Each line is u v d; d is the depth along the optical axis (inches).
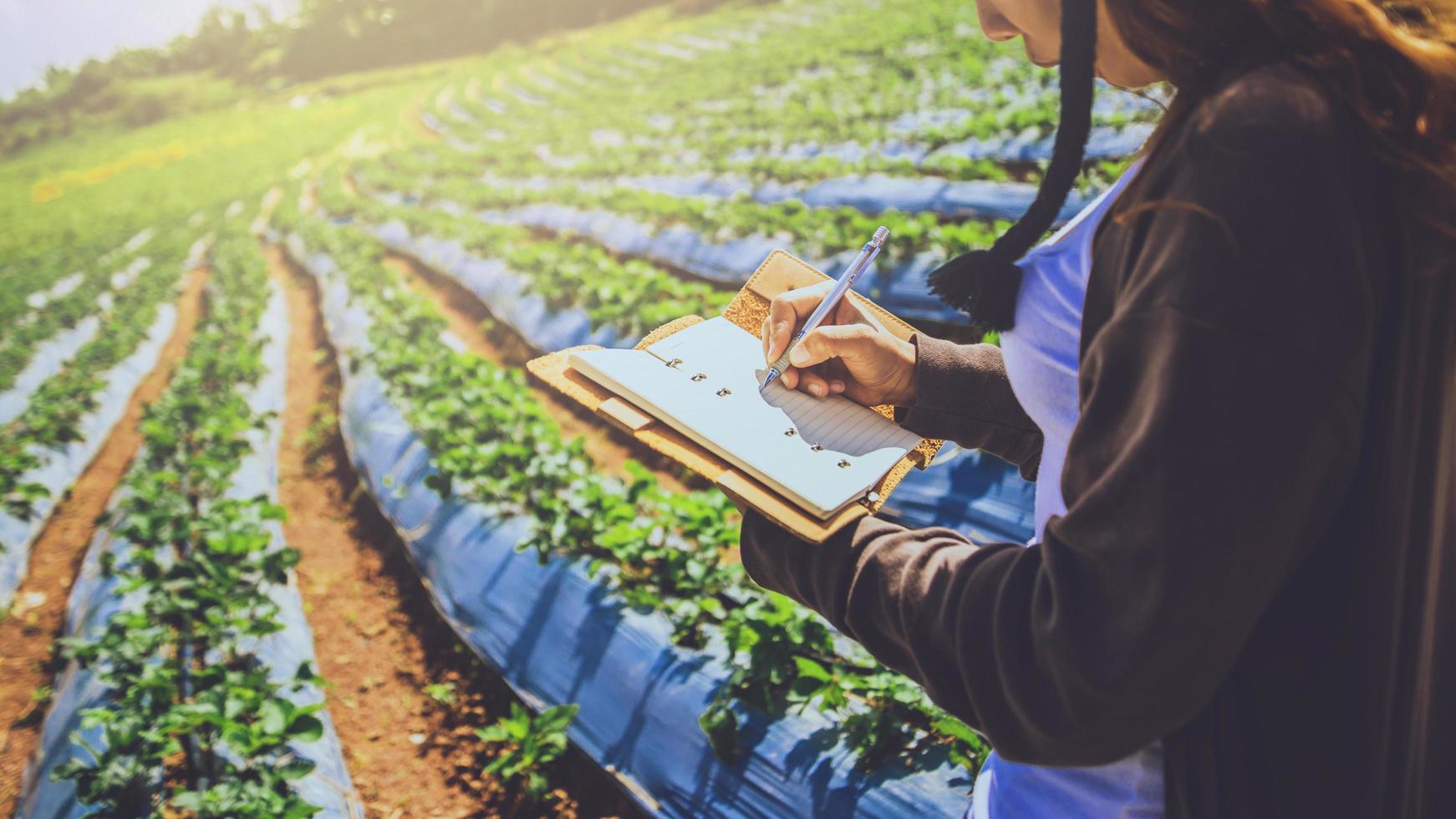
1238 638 27.9
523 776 158.4
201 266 803.4
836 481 41.1
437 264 516.4
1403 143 28.2
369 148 1318.9
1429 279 29.4
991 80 519.8
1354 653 30.4
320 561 260.1
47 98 3309.5
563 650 173.0
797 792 127.6
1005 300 37.0
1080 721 29.0
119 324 566.3
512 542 207.9
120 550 266.8
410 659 206.8
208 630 200.5
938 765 123.8
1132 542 27.4
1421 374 29.6
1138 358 28.5
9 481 328.5
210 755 162.9
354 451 302.5
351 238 641.0
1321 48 28.5
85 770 157.6
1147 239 29.6
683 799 136.9
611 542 180.2
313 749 168.6
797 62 827.4
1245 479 26.1
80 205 1574.8
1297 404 26.0
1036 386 37.9
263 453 342.0
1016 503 184.1
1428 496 30.5
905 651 35.8
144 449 358.0
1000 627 31.2
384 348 366.3
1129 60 33.2
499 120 1253.7
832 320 52.7
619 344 330.0
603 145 762.8
